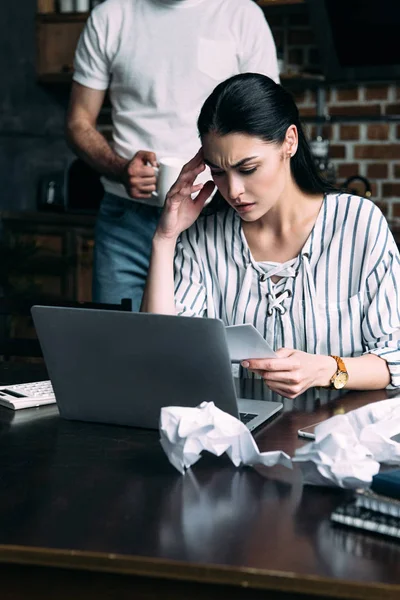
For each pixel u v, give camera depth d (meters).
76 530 1.10
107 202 3.21
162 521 1.13
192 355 1.49
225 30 3.06
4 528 1.11
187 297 2.13
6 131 4.96
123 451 1.46
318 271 2.05
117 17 3.09
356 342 2.06
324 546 1.05
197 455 1.33
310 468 1.25
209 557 1.01
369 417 1.39
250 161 1.82
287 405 1.78
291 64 4.91
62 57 5.18
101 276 3.23
